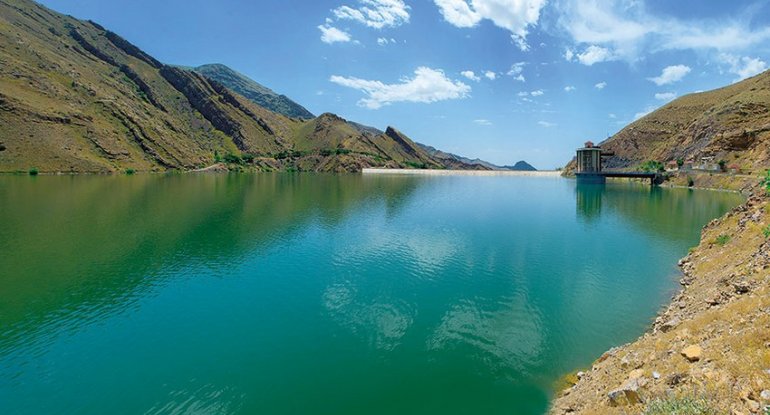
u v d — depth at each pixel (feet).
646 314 94.27
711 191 387.55
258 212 254.27
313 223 216.33
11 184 380.37
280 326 90.79
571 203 312.91
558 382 67.67
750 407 33.47
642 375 48.32
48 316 97.14
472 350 78.89
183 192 368.89
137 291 113.50
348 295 109.60
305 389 67.41
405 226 209.26
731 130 497.46
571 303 102.06
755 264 74.02
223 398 65.46
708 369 41.09
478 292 110.93
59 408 63.36
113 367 74.79
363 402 63.77
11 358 77.82
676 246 160.66
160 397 65.82
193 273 129.18
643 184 532.32
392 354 78.02
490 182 606.14
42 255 147.84
